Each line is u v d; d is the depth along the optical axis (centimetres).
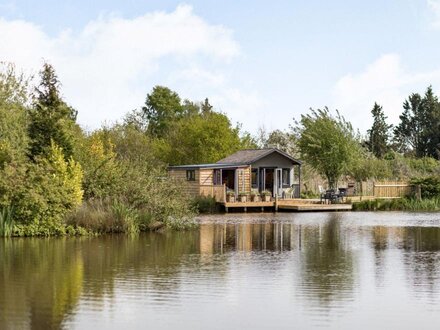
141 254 1625
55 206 2080
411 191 4269
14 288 1148
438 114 8694
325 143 4491
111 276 1278
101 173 2373
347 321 926
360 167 4850
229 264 1455
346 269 1387
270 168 4247
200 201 3606
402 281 1239
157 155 5334
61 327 885
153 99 7444
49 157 2272
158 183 2402
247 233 2239
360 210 3797
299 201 4038
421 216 3216
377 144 8275
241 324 906
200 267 1407
